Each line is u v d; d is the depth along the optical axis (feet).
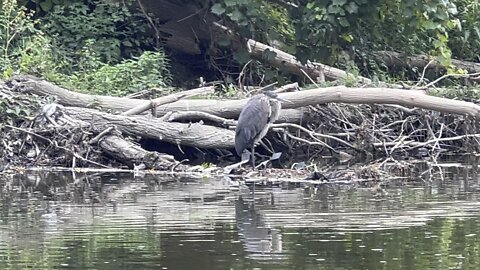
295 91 55.21
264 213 35.99
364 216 35.14
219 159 54.95
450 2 61.57
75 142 50.93
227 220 34.63
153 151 54.03
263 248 30.01
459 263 27.71
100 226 33.73
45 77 56.80
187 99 55.42
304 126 56.24
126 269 27.48
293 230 32.73
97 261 28.43
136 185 44.39
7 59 57.72
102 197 40.37
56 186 43.96
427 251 29.30
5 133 51.37
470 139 58.08
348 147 56.29
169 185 44.39
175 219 34.91
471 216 35.01
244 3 60.85
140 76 59.47
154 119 52.08
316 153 56.08
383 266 27.50
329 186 44.06
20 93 52.70
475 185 43.62
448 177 47.01
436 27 59.88
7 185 44.32
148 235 32.09
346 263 27.89
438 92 59.72
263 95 49.75
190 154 55.47
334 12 58.95
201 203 38.58
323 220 34.45
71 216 35.70
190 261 28.30
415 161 53.36
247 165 52.31
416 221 34.14
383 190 42.22
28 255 29.30
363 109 56.90
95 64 60.80
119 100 53.72
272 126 53.11
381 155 55.11
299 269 27.25
